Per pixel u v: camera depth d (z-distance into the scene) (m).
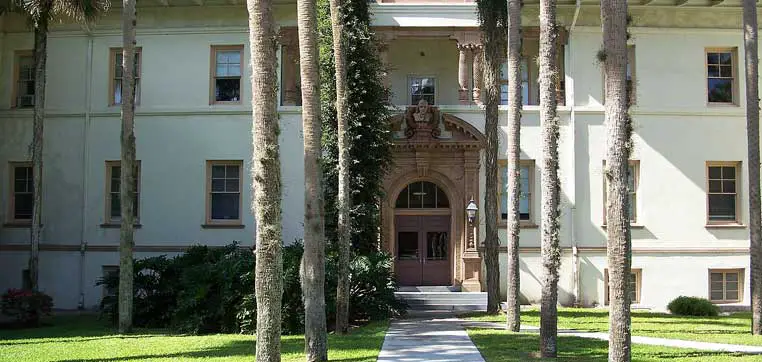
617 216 9.84
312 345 11.80
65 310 24.17
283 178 23.84
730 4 24.17
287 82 24.33
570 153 24.00
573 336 15.20
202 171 24.30
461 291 23.39
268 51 9.96
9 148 25.00
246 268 17.17
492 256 20.45
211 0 24.28
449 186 24.11
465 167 23.91
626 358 9.68
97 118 24.77
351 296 18.08
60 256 24.44
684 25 24.47
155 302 18.86
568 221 23.84
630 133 10.07
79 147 24.73
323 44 19.33
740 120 24.33
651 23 24.44
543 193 12.74
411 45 25.78
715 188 24.38
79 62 24.98
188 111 24.38
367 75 19.56
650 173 24.08
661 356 12.09
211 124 24.39
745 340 14.66
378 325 17.56
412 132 23.91
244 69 24.53
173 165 24.38
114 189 24.77
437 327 16.97
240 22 24.56
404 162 24.02
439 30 24.08
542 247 12.57
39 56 21.00
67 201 24.59
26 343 14.82
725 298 24.08
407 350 12.91
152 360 11.90
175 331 17.33
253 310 16.69
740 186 24.25
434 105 24.77
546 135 12.77
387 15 23.98
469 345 13.54
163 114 24.47
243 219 24.16
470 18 24.00
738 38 24.48
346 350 13.00
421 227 24.58
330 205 19.23
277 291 9.92
